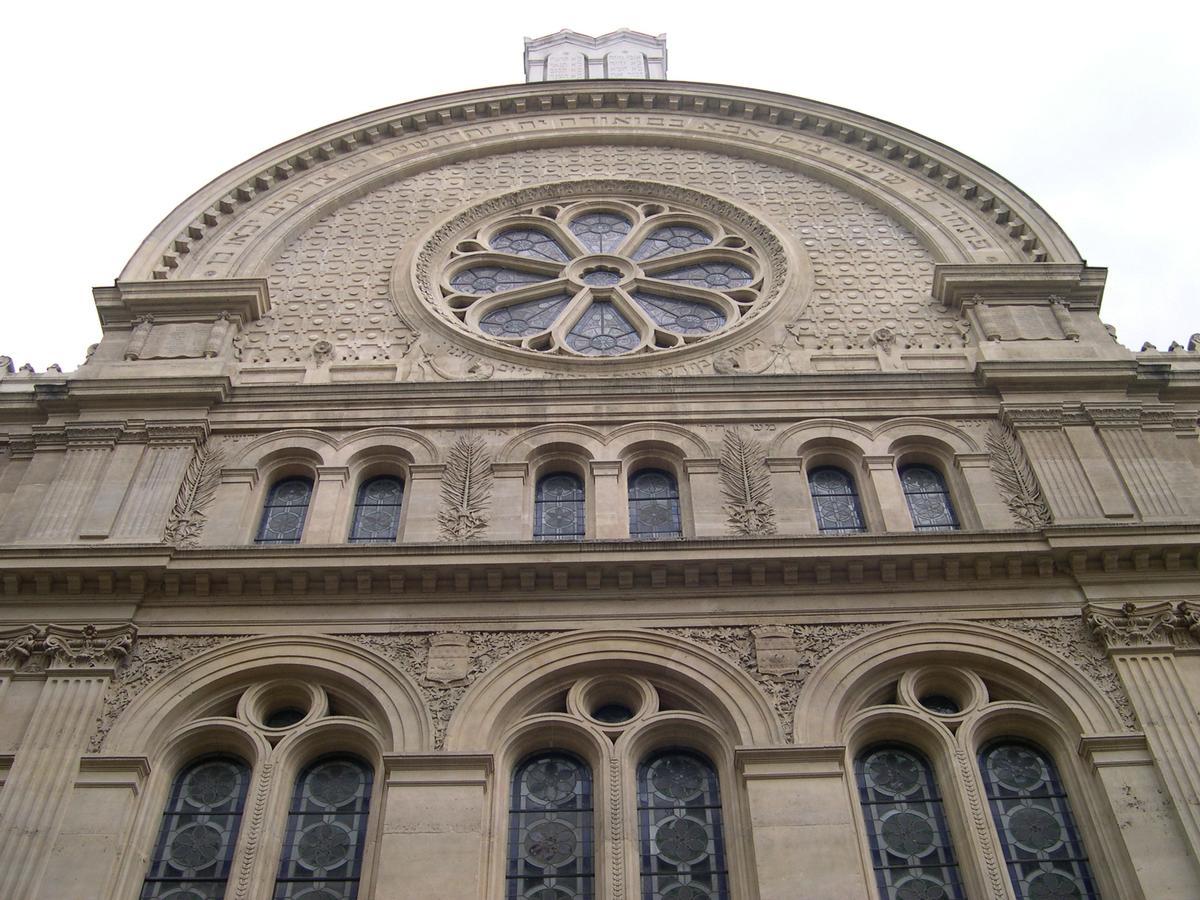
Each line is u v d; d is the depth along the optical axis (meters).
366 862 15.98
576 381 22.59
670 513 21.00
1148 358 23.80
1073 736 17.25
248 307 24.77
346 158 29.77
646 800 16.97
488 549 19.02
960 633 18.38
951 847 16.42
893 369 23.70
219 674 17.97
